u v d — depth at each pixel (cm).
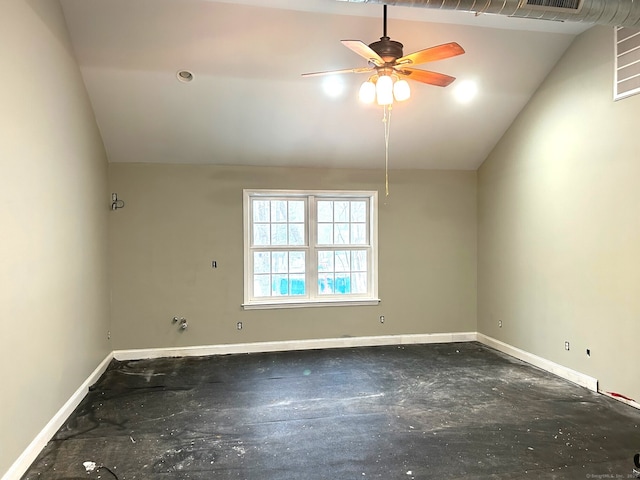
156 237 452
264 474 226
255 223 486
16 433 222
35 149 252
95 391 350
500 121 445
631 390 310
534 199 414
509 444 257
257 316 473
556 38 357
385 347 489
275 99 387
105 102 373
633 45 304
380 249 502
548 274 395
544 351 402
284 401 327
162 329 453
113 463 237
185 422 290
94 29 312
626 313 312
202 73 354
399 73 279
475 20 327
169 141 426
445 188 515
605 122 329
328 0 295
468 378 379
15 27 228
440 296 515
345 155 472
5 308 213
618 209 318
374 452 248
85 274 351
